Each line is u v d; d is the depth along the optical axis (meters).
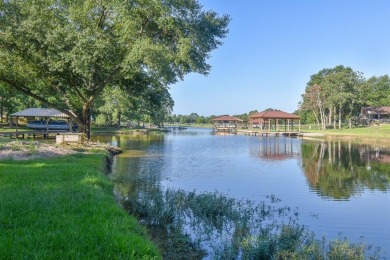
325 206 12.17
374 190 15.27
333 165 24.44
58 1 24.53
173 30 22.72
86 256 4.78
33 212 6.70
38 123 48.97
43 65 24.83
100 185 10.95
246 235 8.41
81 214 6.89
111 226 6.28
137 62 22.34
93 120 78.75
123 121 88.38
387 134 60.44
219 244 7.85
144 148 35.03
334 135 64.19
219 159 26.97
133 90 29.23
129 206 10.57
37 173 11.62
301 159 28.28
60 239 5.31
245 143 47.31
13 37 23.14
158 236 8.30
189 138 57.16
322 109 88.81
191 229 8.98
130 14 21.61
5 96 54.19
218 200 11.23
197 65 23.02
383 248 8.11
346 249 7.30
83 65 22.33
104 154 21.58
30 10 22.91
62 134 25.34
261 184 16.41
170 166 21.67
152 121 94.75
